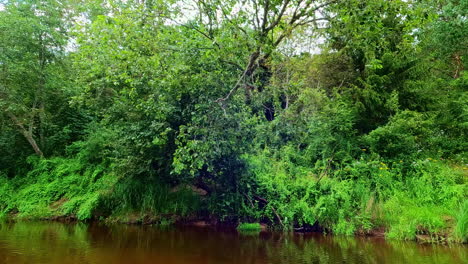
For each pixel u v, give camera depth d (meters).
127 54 7.07
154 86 6.94
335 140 8.60
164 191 8.45
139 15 7.24
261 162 8.23
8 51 10.91
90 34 8.45
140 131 7.66
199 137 6.92
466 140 9.56
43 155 12.03
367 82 10.12
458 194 6.46
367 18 6.00
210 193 8.20
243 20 6.97
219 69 7.32
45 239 5.99
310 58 11.52
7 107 11.30
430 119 8.98
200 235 6.59
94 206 8.60
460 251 5.11
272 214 7.40
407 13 6.17
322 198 6.83
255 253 5.02
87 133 12.17
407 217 6.22
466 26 9.90
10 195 10.38
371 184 7.39
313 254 4.96
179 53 6.92
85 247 5.31
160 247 5.40
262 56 7.97
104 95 9.77
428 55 11.03
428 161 7.60
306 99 9.12
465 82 10.66
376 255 4.88
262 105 9.05
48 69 12.15
